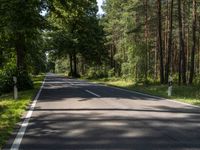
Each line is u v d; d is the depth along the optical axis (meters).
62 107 17.61
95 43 83.19
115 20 72.00
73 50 83.50
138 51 52.62
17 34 31.06
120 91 29.95
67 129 11.51
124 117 13.95
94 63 87.75
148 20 54.78
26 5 29.45
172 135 10.41
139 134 10.58
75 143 9.45
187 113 15.20
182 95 25.97
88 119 13.52
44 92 28.88
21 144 9.46
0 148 9.04
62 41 82.25
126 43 56.09
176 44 69.19
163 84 38.94
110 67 83.06
